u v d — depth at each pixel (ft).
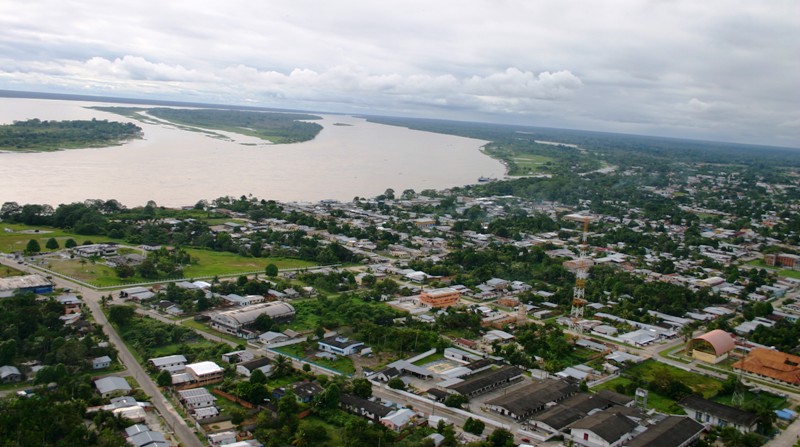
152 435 459.32
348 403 542.57
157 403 531.50
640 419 543.39
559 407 552.00
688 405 574.15
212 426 492.95
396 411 530.68
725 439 512.22
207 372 581.12
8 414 454.81
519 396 570.46
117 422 480.23
